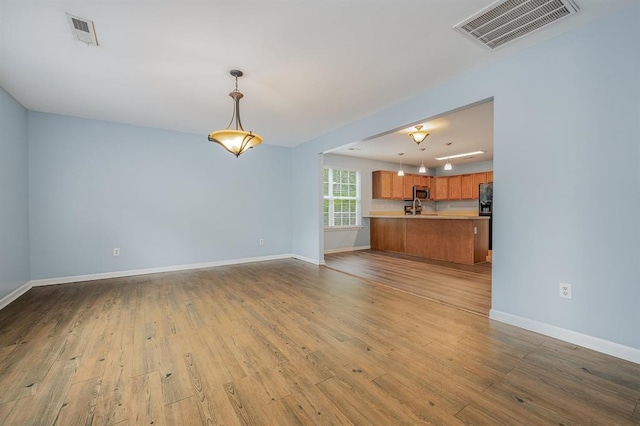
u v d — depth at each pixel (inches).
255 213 217.5
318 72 104.9
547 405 56.7
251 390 62.5
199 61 96.7
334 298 126.6
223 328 95.0
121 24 76.9
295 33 81.6
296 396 60.4
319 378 66.8
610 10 72.8
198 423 52.7
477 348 80.3
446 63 98.9
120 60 95.7
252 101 133.0
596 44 76.6
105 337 88.2
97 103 134.9
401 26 78.7
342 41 85.7
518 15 74.3
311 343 84.3
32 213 143.7
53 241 149.3
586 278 79.4
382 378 66.6
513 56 93.1
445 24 78.0
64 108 141.2
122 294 132.6
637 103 70.9
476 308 113.0
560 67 83.0
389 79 110.6
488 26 79.0
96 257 160.4
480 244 212.5
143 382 65.2
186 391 62.1
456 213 342.6
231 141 112.1
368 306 116.0
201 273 176.9
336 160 273.6
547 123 85.8
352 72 104.9
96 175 160.1
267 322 99.9
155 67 100.6
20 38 82.7
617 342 74.5
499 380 65.4
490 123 166.9
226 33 81.5
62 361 74.2
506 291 97.0
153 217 177.0
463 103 107.3
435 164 329.7
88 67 100.3
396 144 223.6
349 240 283.3
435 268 191.9
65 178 152.0
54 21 75.2
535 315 90.0
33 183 143.9
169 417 54.2
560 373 67.8
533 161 89.0
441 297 127.6
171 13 72.6
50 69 101.6
